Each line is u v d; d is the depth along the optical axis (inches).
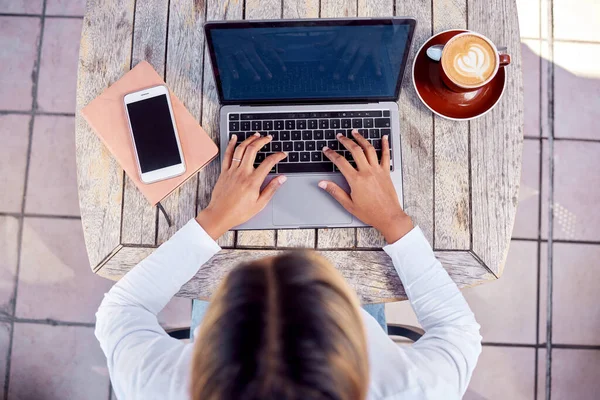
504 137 38.4
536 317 65.7
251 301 19.7
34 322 66.1
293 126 37.5
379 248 37.3
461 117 37.6
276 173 37.3
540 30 69.5
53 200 67.7
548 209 67.3
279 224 36.8
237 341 18.8
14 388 65.3
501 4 39.8
